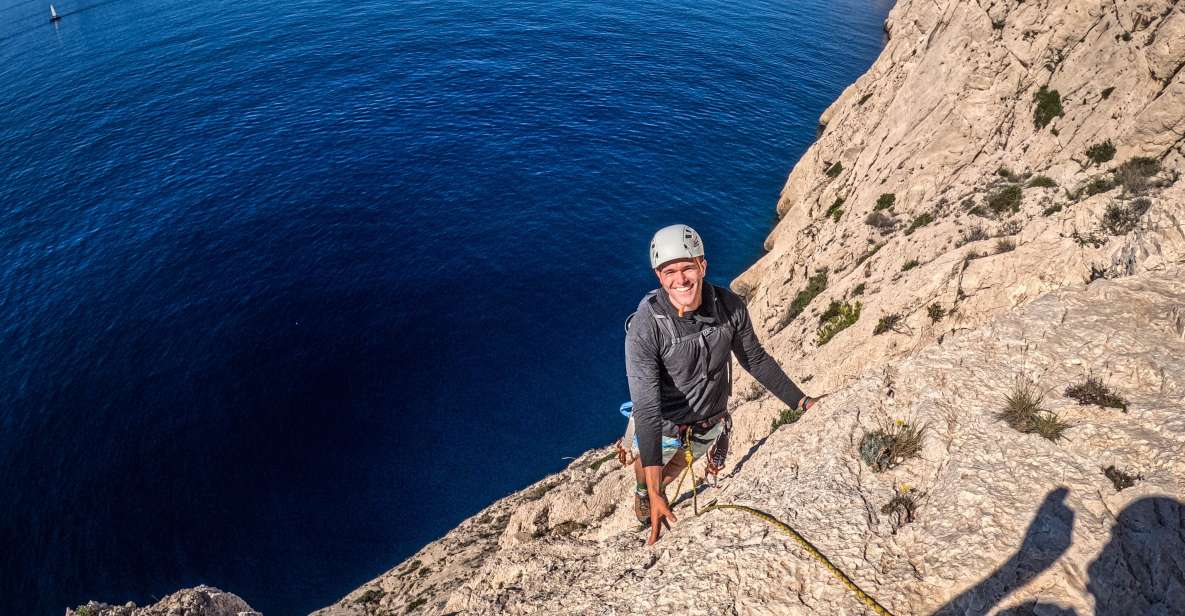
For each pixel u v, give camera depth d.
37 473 48.16
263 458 48.25
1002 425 6.91
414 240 67.50
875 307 19.62
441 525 43.88
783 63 104.75
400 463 47.66
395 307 59.81
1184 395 6.70
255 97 94.38
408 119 88.00
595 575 7.32
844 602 5.57
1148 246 9.67
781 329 33.78
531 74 99.25
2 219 72.06
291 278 63.06
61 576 42.72
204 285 62.69
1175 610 4.97
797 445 7.74
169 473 47.62
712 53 107.06
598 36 112.38
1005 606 5.25
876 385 8.05
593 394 52.56
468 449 48.44
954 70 33.19
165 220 70.75
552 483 34.00
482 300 60.81
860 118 51.19
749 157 80.50
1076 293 8.69
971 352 8.12
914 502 6.54
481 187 74.94
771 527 6.42
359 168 78.19
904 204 32.50
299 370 54.19
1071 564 5.42
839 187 42.31
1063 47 27.98
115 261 65.75
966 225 23.52
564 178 76.31
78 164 80.88
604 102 91.69
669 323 5.12
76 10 130.88
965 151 30.97
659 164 78.75
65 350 56.81
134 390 53.31
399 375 54.00
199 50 109.50
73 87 99.50
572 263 65.06
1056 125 25.48
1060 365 7.60
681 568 6.32
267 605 40.59
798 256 40.94
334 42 110.50
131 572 42.59
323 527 44.19
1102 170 21.83
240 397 52.34
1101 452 6.33
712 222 69.69
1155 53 21.23
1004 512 5.94
